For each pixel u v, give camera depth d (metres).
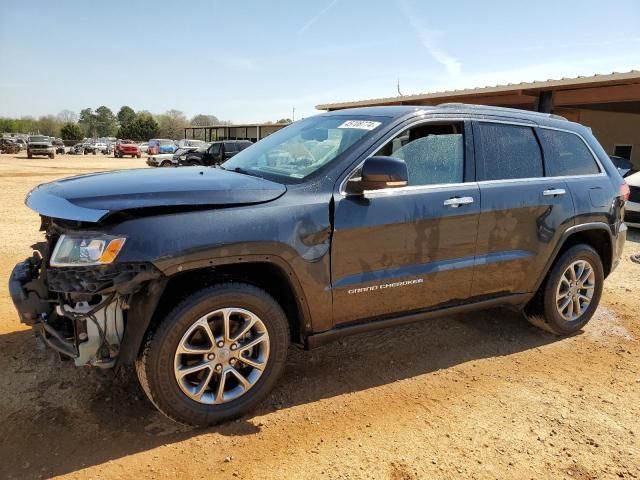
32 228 8.57
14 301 2.92
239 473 2.66
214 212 2.86
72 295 2.65
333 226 3.18
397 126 3.54
